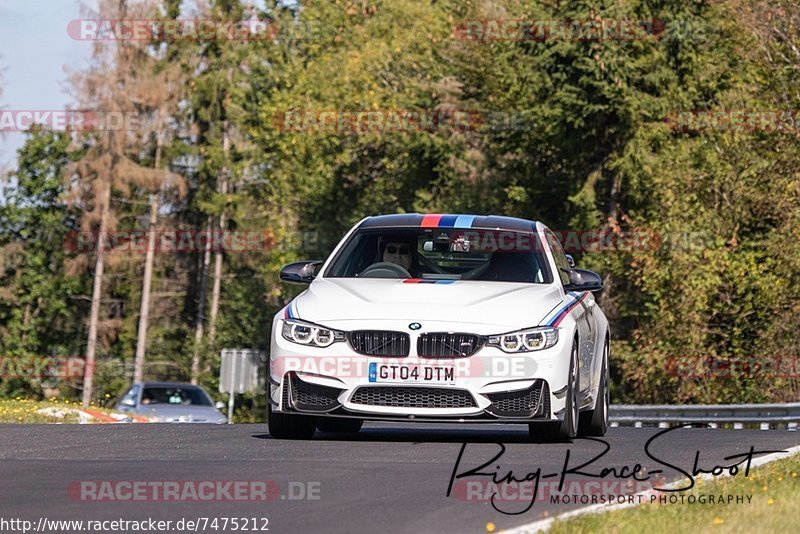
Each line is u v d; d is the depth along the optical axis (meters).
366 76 150.12
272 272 154.88
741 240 110.25
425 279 34.56
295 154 153.38
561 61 118.94
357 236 36.41
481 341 31.72
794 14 122.38
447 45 142.88
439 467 27.31
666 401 107.12
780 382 101.25
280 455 29.41
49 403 70.12
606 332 39.56
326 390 31.97
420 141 141.12
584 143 123.25
